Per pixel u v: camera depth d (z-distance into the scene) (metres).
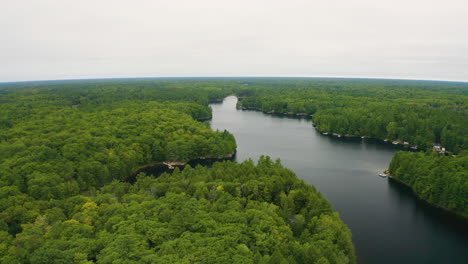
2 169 104.38
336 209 109.06
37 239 67.00
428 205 111.69
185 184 102.50
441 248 86.12
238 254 59.97
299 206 92.88
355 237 91.44
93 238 69.44
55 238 69.31
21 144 130.62
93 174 122.94
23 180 101.81
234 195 95.12
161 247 62.91
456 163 114.44
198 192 91.12
